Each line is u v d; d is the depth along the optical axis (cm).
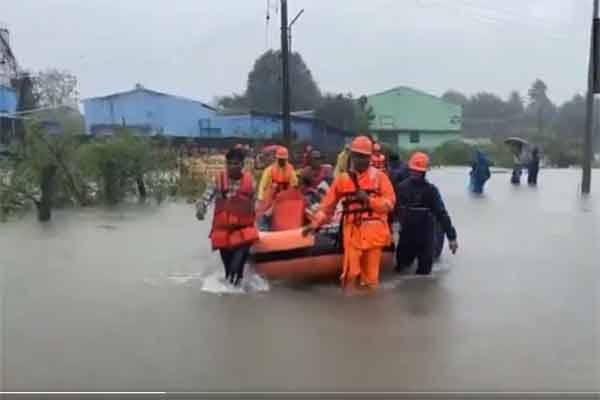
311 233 840
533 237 1256
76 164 1791
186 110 5797
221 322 672
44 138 1698
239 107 7688
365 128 6844
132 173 1900
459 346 595
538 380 515
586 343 603
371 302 749
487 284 842
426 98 7706
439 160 6097
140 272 920
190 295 786
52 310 718
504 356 568
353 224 796
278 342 607
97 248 1119
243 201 809
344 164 906
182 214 1614
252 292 801
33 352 583
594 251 1095
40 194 1592
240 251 809
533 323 667
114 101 5788
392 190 809
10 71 5131
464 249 1113
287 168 1040
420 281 858
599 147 8312
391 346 595
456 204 1942
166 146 2184
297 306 732
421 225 880
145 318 688
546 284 845
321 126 5369
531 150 2952
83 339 619
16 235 1260
